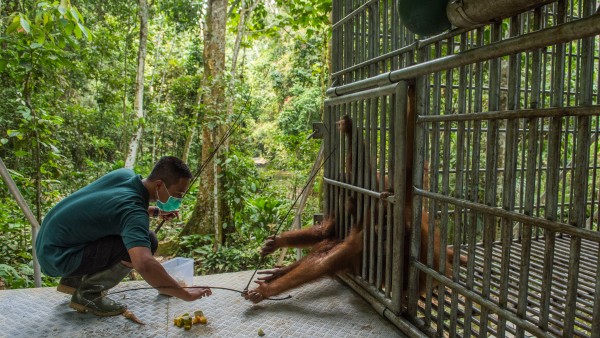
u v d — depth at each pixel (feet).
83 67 34.55
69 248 8.61
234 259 23.07
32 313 9.11
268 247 11.87
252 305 9.57
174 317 8.99
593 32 4.57
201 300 9.86
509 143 5.94
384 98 8.84
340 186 10.94
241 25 28.60
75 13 15.55
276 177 45.65
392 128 8.73
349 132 10.62
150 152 54.13
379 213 9.14
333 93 11.19
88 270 8.70
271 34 33.45
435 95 8.00
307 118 53.21
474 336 7.18
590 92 4.84
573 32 4.76
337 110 11.36
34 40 18.56
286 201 31.35
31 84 20.31
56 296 10.01
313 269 9.72
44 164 21.65
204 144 27.04
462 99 6.88
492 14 5.71
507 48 5.71
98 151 39.81
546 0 5.20
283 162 46.24
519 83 6.42
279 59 62.39
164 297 10.01
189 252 25.68
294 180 35.60
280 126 56.59
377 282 9.33
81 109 36.81
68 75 37.32
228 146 26.71
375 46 9.79
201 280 11.21
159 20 46.11
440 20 6.51
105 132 41.81
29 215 10.92
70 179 30.99
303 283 9.73
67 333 8.29
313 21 28.76
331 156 11.62
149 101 49.11
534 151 5.60
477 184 6.65
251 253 23.68
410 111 8.70
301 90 55.57
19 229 20.98
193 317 8.93
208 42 27.04
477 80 6.57
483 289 6.53
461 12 6.00
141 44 30.04
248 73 62.54
